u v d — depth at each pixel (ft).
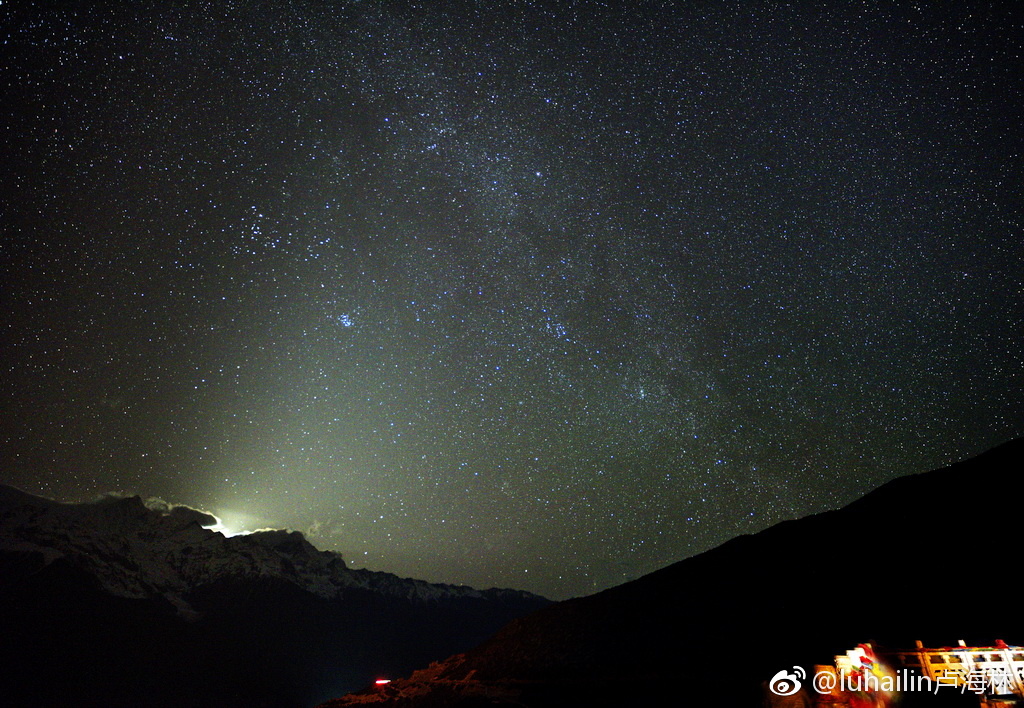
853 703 58.49
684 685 79.41
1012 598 79.30
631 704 77.61
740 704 70.33
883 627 81.35
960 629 75.77
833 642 80.74
